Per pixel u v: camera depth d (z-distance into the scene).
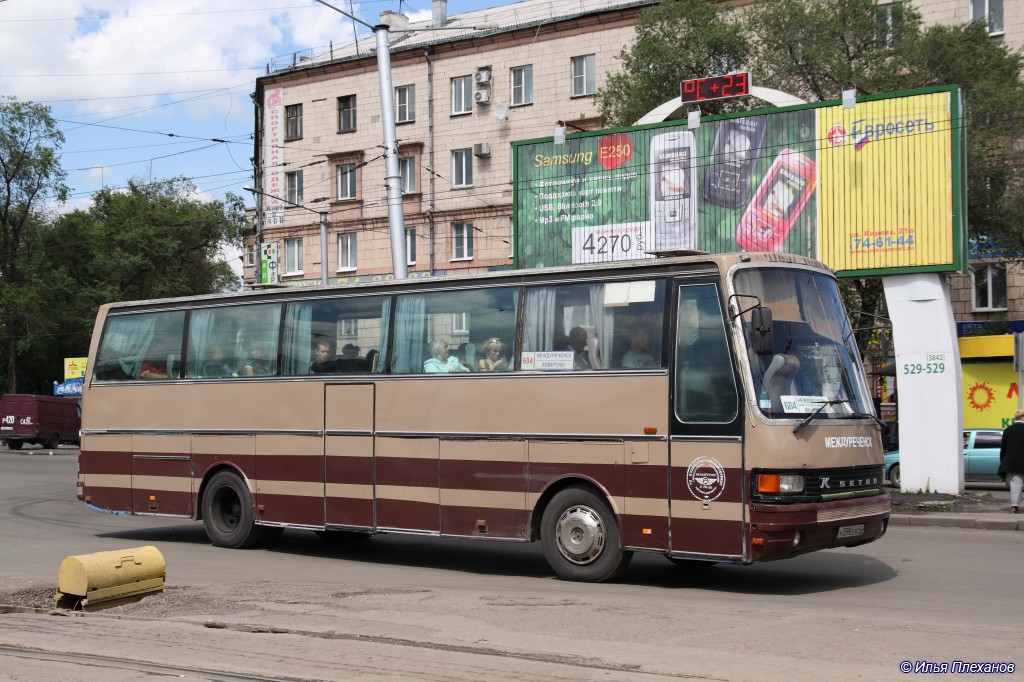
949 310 19.66
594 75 41.28
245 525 13.94
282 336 13.77
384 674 6.83
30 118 60.91
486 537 11.67
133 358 15.32
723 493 10.06
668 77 30.73
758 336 10.02
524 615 8.83
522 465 11.45
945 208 19.22
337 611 9.05
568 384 11.22
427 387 12.30
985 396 26.62
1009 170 28.09
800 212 20.58
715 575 11.66
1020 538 15.11
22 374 65.81
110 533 16.30
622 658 7.14
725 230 21.38
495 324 11.90
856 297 28.95
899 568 12.07
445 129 44.56
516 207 23.91
